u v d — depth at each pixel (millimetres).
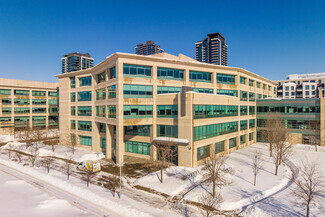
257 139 57656
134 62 36906
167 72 40656
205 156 37344
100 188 26469
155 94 38750
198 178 29578
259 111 57406
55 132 72000
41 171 33344
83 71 49156
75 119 52438
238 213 20469
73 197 24203
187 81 42031
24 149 50688
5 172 33781
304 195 23141
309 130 49125
